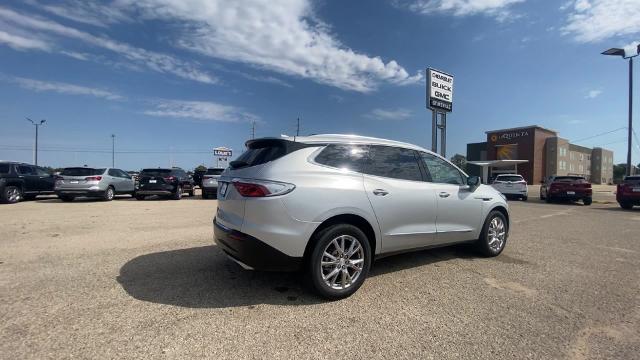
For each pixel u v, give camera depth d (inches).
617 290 169.5
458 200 208.7
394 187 178.2
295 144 160.4
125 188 693.9
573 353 114.3
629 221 423.8
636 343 120.6
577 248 259.4
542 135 2094.0
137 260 209.3
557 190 723.4
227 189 165.8
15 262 203.5
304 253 151.3
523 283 178.7
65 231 301.9
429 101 669.3
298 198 148.8
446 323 134.1
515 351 115.0
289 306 147.5
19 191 592.4
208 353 110.3
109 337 118.5
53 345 112.6
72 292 157.5
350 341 120.0
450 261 219.1
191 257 216.7
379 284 176.2
